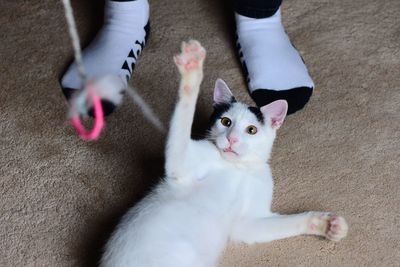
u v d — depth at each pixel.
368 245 1.05
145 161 1.13
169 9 1.39
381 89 1.27
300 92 1.21
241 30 1.30
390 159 1.16
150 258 0.92
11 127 1.16
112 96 1.08
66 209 1.07
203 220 0.97
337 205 1.10
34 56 1.27
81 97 0.91
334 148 1.17
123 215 1.00
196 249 0.96
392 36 1.37
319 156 1.16
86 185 1.09
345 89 1.27
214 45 1.33
